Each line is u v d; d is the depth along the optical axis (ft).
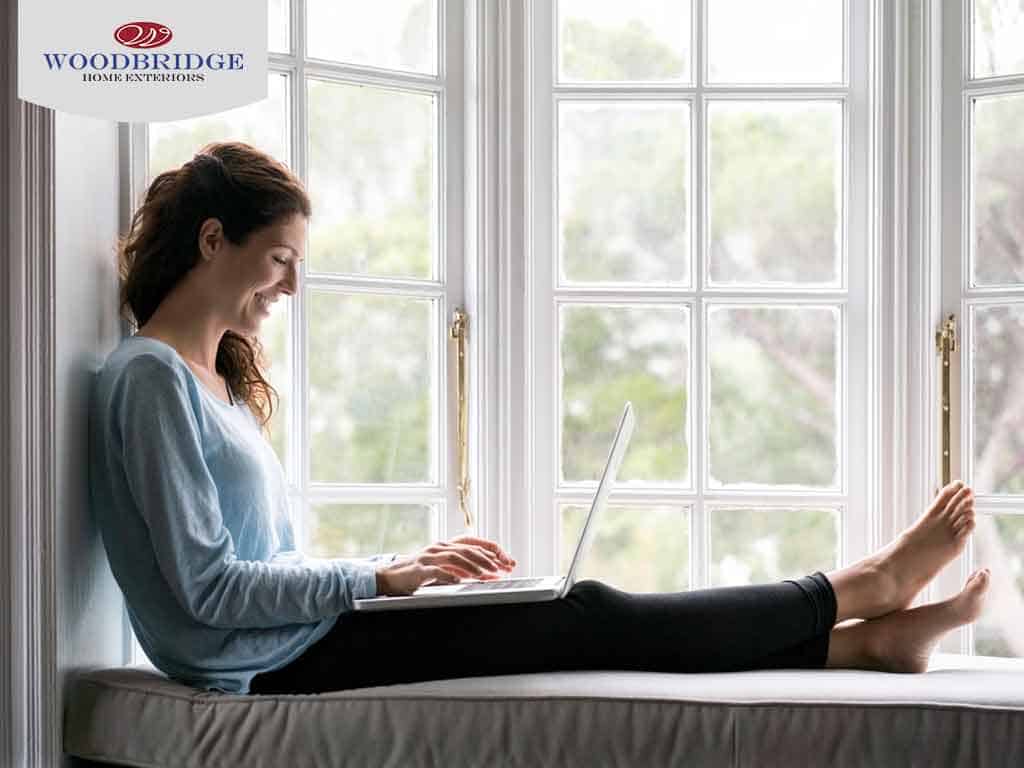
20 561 6.99
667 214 9.93
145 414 7.04
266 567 7.05
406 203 9.62
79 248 7.53
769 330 9.91
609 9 9.98
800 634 7.43
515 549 9.55
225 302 7.68
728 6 9.97
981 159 9.65
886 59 9.62
